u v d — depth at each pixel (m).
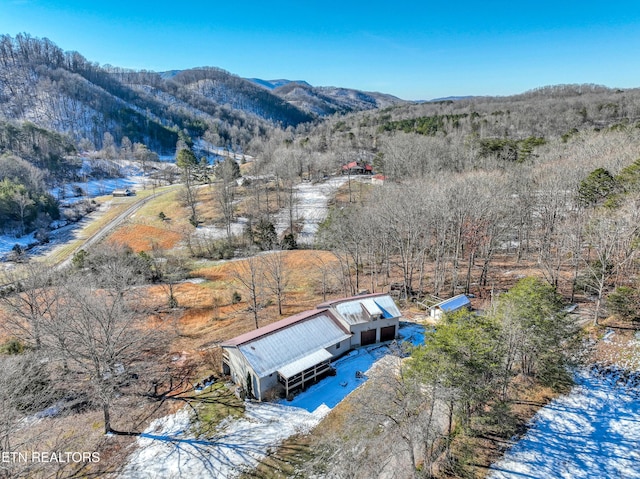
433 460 19.64
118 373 26.31
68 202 93.75
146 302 42.50
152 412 25.67
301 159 98.56
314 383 28.16
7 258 58.72
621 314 30.22
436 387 16.33
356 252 46.44
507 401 22.31
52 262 56.91
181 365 31.00
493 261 49.38
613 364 26.48
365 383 27.42
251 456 21.70
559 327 21.77
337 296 44.25
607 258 31.09
